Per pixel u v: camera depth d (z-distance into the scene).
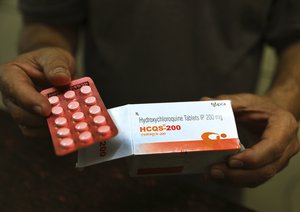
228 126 0.36
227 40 0.64
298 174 0.60
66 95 0.36
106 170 0.53
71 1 0.66
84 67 0.76
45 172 0.53
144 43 0.63
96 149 0.35
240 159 0.37
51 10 0.66
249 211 0.48
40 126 0.43
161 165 0.38
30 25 0.69
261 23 0.64
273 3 0.65
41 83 0.44
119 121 0.36
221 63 0.64
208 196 0.50
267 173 0.42
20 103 0.39
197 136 0.35
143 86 0.67
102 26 0.65
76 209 0.48
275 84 0.61
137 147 0.34
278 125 0.43
